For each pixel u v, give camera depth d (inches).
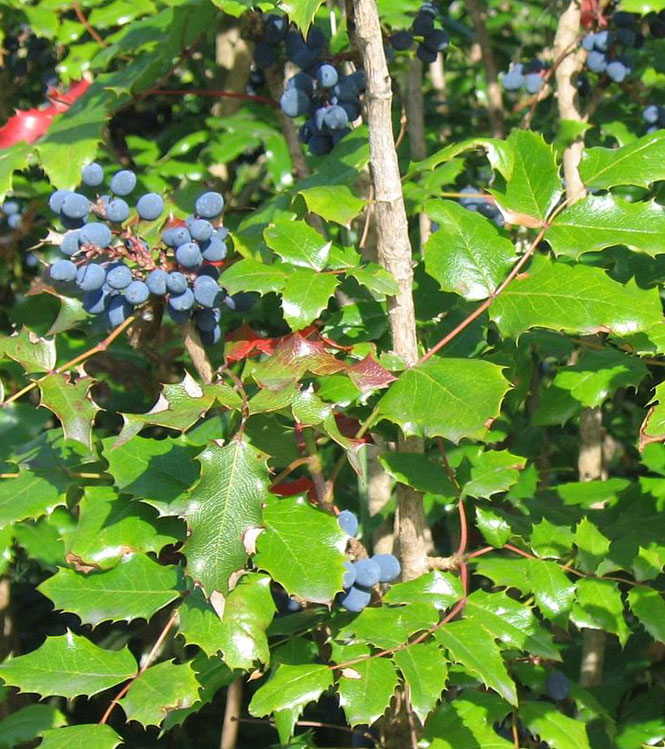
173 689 22.5
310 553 22.1
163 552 25.8
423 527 24.8
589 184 24.5
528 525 28.4
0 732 25.8
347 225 23.4
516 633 23.4
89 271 23.3
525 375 28.3
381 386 21.8
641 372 26.8
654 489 28.2
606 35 31.4
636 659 30.9
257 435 25.3
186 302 23.4
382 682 21.9
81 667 23.0
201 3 29.1
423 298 27.7
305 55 27.2
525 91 42.3
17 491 25.0
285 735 24.8
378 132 23.0
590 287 23.1
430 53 29.9
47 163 28.9
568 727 25.1
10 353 23.6
